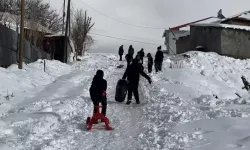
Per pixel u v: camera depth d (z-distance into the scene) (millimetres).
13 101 11609
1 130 7465
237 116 7922
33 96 13016
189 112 8906
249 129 6699
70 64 30547
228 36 35219
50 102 11266
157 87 14992
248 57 35906
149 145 6379
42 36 30188
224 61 30609
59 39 33969
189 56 31578
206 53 32594
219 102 10492
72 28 42406
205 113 8656
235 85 22859
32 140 6941
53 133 7547
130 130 7715
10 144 6520
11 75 15297
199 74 21688
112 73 20984
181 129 7293
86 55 44719
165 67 24797
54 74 20578
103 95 8398
